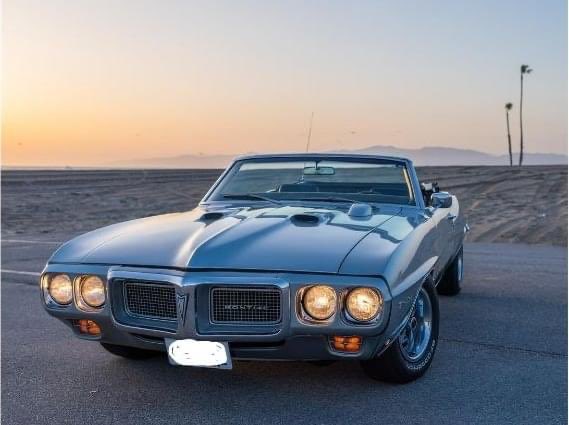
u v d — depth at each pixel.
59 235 14.35
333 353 3.31
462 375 4.00
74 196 24.09
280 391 3.73
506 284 7.27
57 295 3.70
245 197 4.96
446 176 32.50
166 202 22.48
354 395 3.65
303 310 3.24
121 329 3.50
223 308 3.32
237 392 3.72
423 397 3.62
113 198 23.55
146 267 3.47
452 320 5.50
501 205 19.84
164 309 3.42
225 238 3.61
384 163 5.11
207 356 3.34
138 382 3.93
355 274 3.23
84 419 3.39
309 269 3.26
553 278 7.69
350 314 3.21
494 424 3.26
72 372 4.14
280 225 3.87
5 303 6.41
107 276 3.51
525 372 4.07
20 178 31.91
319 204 4.70
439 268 4.83
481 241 12.85
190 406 3.54
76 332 3.77
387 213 4.47
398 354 3.65
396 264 3.36
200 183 30.14
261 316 3.30
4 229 15.95
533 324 5.36
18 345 4.80
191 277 3.30
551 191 23.94
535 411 3.43
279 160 5.28
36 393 3.77
